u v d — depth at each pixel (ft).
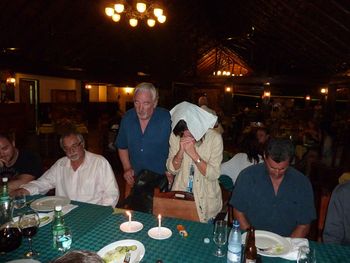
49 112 36.22
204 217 7.09
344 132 25.99
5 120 24.02
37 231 5.46
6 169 9.16
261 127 10.83
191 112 6.96
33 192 7.84
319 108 40.96
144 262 4.63
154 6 21.67
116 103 60.80
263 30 34.24
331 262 4.75
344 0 18.95
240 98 59.26
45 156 25.45
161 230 5.65
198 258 4.76
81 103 44.96
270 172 6.25
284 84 39.65
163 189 8.07
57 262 2.66
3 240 4.81
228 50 50.75
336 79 32.27
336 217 6.23
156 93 8.35
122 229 5.65
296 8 24.14
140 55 38.86
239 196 6.92
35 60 27.91
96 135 38.50
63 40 28.55
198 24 38.32
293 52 34.76
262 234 5.56
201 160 6.88
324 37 26.21
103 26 29.17
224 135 38.93
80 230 5.66
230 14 35.81
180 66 47.34
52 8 24.07
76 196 8.25
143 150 8.79
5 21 22.58
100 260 2.77
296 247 5.16
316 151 18.86
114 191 8.43
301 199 6.49
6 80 30.27
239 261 4.55
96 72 37.47
